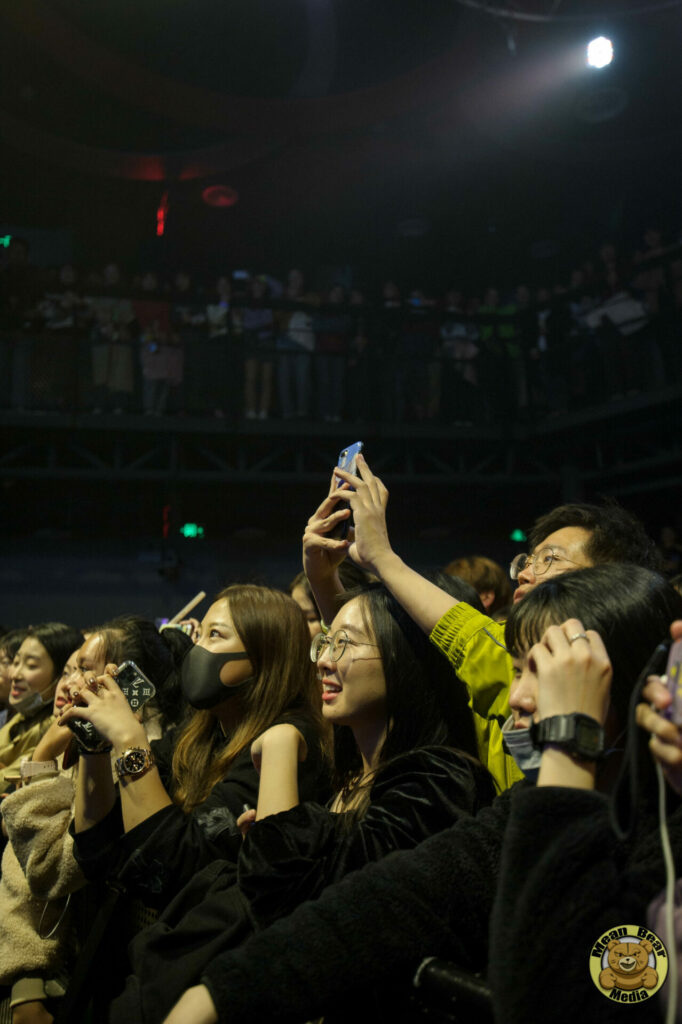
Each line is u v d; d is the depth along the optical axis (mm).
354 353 8812
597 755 908
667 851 827
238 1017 992
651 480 9172
